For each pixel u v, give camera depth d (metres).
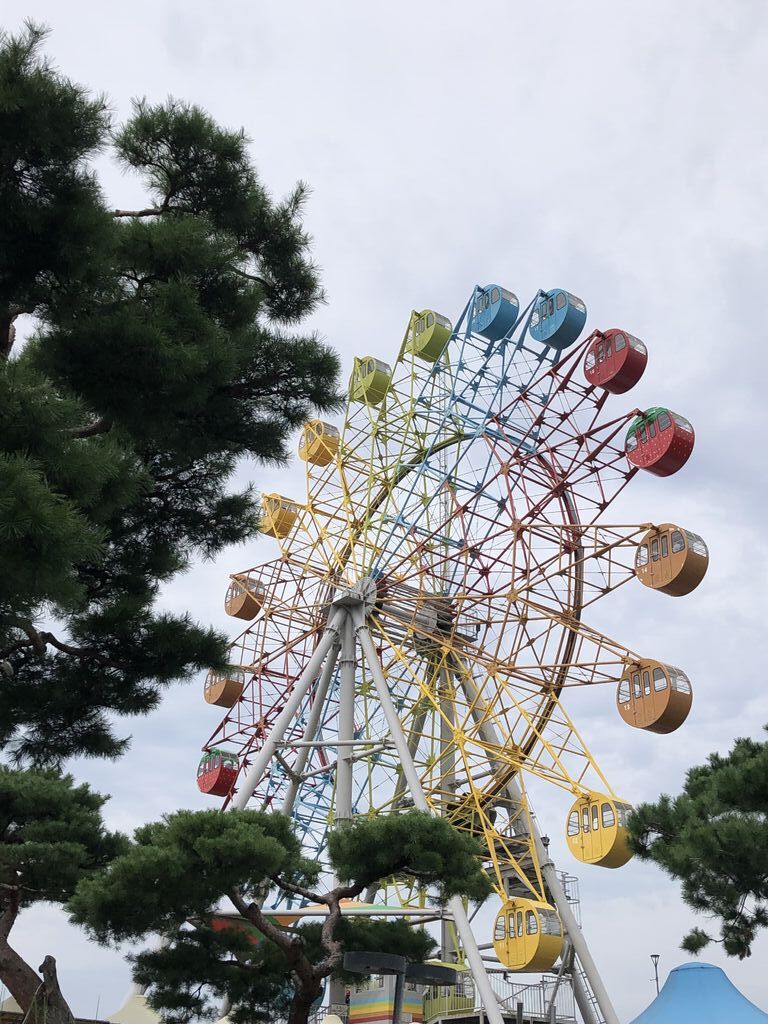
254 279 23.19
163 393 17.61
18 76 15.19
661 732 47.03
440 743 52.78
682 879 27.11
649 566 47.50
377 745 48.47
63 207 15.80
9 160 15.62
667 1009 28.66
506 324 49.84
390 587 52.84
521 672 50.94
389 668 52.84
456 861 22.55
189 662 22.28
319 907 41.78
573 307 47.81
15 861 26.83
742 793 25.25
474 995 44.78
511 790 50.53
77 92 15.58
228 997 28.11
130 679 22.31
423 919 42.12
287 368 22.23
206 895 21.38
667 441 45.84
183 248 18.67
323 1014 42.94
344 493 56.28
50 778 30.28
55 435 13.30
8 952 24.77
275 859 21.17
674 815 27.77
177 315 17.89
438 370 54.03
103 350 16.83
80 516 13.13
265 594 62.88
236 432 22.12
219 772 59.97
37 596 12.59
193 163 21.02
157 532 23.56
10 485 11.73
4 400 12.98
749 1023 27.33
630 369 46.47
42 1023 20.58
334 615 52.91
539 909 42.69
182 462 22.30
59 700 21.95
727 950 28.80
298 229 23.08
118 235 16.92
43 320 17.19
